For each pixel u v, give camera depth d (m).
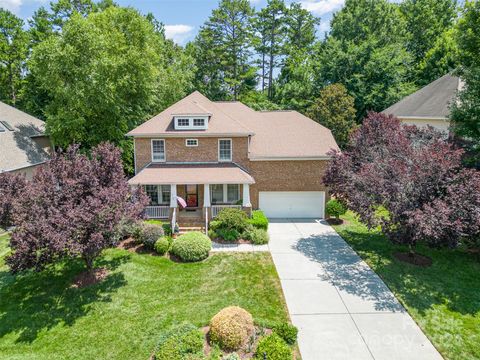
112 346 10.44
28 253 11.27
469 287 13.69
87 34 26.44
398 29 49.72
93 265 15.80
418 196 13.80
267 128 25.05
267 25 55.31
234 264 16.05
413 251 16.62
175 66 43.47
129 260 16.39
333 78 43.19
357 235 19.97
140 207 13.96
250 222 19.83
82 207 12.21
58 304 12.79
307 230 21.02
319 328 11.14
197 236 17.16
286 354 9.14
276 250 17.73
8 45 39.97
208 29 52.97
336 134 35.62
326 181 18.09
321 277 14.66
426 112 26.45
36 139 30.11
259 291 13.53
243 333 9.98
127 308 12.45
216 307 12.38
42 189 12.66
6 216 13.84
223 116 23.44
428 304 12.51
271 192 23.31
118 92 29.27
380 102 40.00
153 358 9.80
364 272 15.09
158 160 22.67
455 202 12.97
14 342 10.77
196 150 22.48
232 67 54.53
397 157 15.73
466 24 18.70
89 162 14.52
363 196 14.62
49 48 26.19
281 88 50.03
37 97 38.16
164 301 12.88
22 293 13.59
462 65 19.38
